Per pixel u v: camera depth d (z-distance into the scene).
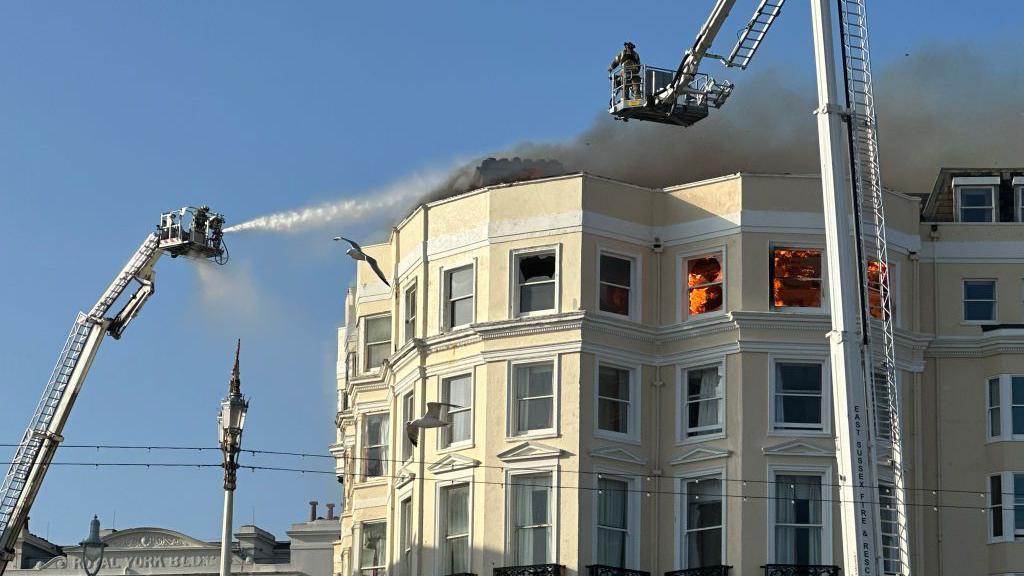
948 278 75.50
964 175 80.38
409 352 75.38
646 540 70.62
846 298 55.03
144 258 78.56
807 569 68.69
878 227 62.75
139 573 103.75
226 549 57.97
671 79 69.12
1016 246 75.62
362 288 82.88
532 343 71.75
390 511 76.69
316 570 107.69
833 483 69.75
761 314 70.69
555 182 73.06
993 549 72.38
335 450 95.62
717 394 71.12
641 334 72.19
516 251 73.00
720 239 72.31
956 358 74.62
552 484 70.06
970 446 73.69
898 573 64.62
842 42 60.88
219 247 78.00
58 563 104.44
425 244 75.69
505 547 70.06
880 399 72.12
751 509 69.44
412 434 74.62
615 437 70.94
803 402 70.75
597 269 72.12
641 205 73.69
